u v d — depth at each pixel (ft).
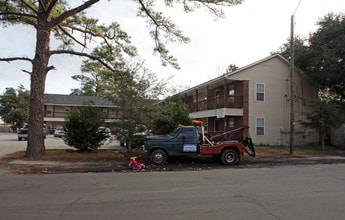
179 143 50.80
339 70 83.51
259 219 19.12
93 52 62.03
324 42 90.22
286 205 22.68
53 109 191.52
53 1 53.16
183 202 23.59
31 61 54.49
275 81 94.63
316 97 96.78
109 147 78.33
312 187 29.94
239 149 51.39
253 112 91.66
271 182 32.94
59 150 64.80
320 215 20.06
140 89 60.13
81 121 62.95
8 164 46.57
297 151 72.79
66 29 64.03
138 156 58.49
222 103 95.04
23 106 197.36
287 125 94.22
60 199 24.36
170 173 40.37
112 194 26.43
